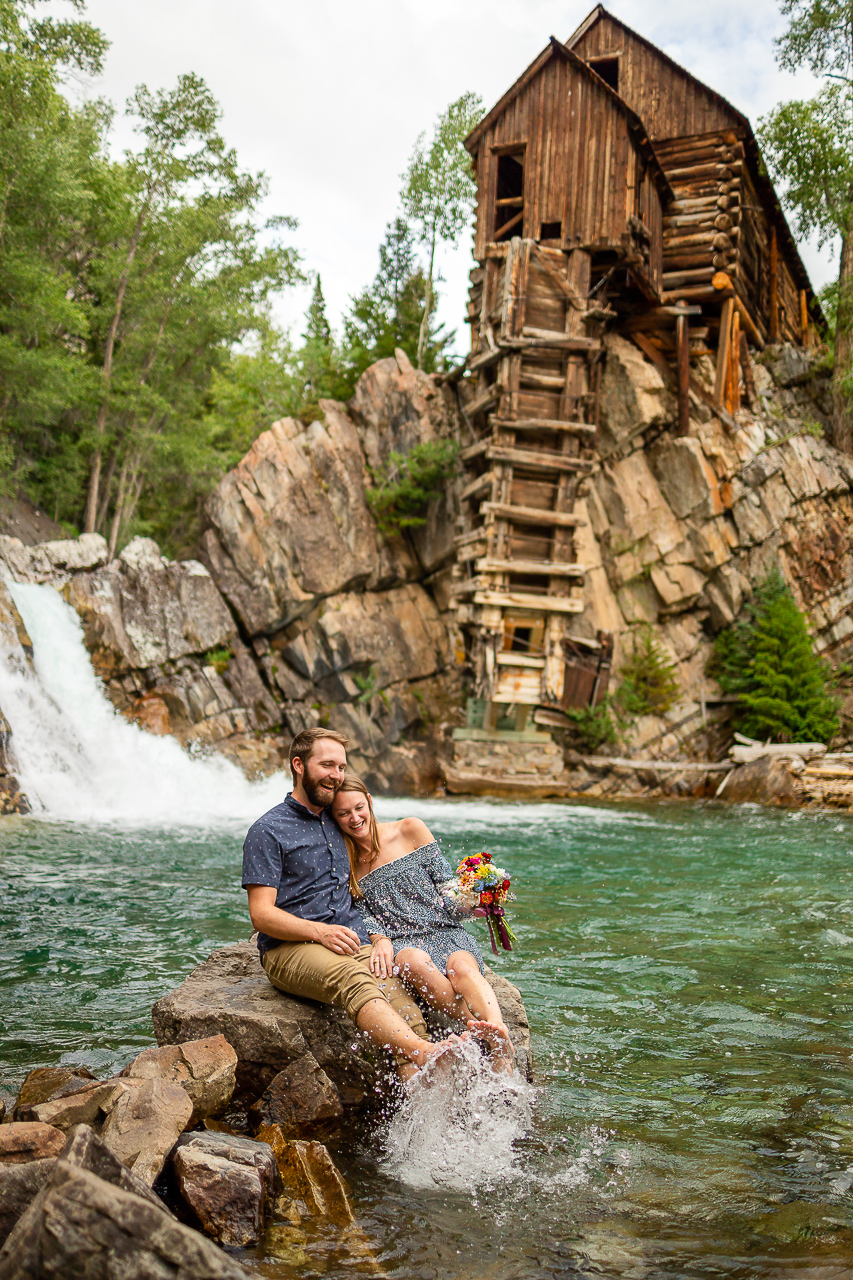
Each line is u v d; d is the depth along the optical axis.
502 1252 2.79
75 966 5.86
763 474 23.50
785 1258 2.74
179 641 20.97
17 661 16.80
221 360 27.66
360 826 4.46
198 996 4.27
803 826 14.38
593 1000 5.47
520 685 20.56
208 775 19.00
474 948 4.31
